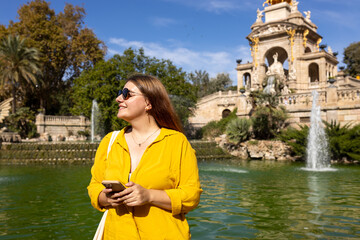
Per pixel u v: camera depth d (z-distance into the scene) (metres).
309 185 9.53
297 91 44.44
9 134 25.27
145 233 1.65
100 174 1.93
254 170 14.05
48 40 42.88
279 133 23.61
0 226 5.14
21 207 6.59
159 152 1.77
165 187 1.74
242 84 52.38
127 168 1.77
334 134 18.86
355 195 7.80
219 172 13.09
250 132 24.14
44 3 44.69
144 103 1.90
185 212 1.80
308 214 5.87
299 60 45.06
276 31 46.22
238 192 8.30
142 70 31.27
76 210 6.30
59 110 46.50
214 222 5.31
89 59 45.25
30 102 46.12
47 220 5.52
